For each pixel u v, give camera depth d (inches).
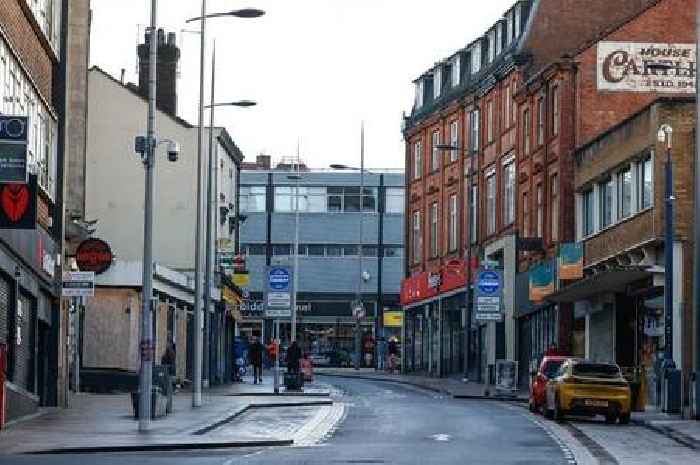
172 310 2474.2
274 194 4559.5
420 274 3316.9
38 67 1505.9
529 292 2488.9
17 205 1243.2
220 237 2945.4
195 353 1715.1
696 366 1478.8
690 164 1825.8
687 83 2333.9
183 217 2726.4
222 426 1389.0
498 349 2694.4
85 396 1941.4
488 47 2970.0
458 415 1573.6
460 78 3129.9
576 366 1476.4
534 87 2500.0
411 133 3462.1
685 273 1815.9
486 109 2913.4
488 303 2170.3
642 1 2591.0
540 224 2480.3
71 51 2074.3
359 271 3983.8
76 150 2070.6
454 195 3144.7
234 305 3117.6
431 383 2746.1
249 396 2046.0
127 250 2714.1
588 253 2161.7
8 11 1289.4
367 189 4552.2
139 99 2728.8
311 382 2802.7
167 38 2837.1
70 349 1967.3
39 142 1507.1
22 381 1462.8
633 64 2332.7
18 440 1106.1
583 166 2241.6
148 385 1237.1
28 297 1486.2
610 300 2082.9
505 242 2650.1
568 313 2319.1
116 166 2714.1
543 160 2448.3
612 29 2341.3
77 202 2066.9
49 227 1596.9
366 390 2439.7
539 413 1646.2
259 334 4426.7
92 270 1546.5
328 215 4547.2
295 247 3937.0
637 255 1920.5
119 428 1269.7
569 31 2600.9
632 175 1966.0
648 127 1878.7
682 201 1822.1
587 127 2327.8
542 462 965.8
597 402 1445.6
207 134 2770.7
